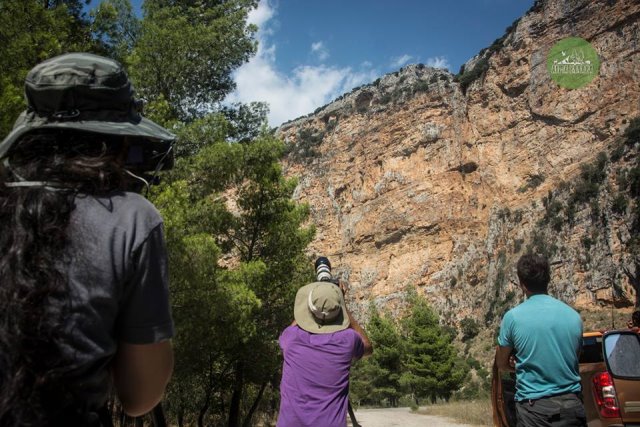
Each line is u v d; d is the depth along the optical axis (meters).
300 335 3.04
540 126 81.31
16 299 1.12
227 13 18.61
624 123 72.06
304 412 2.87
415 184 92.81
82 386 1.20
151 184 1.53
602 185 69.38
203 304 11.66
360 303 90.94
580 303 66.00
